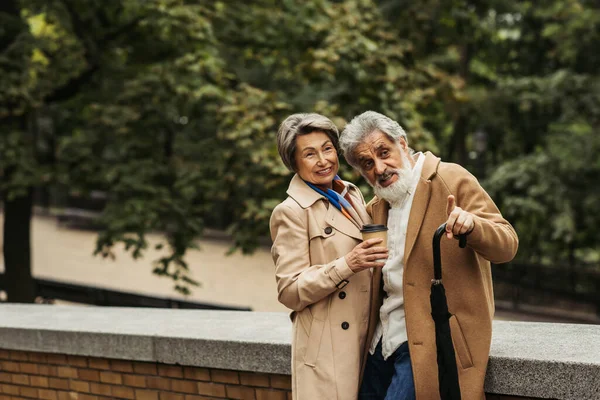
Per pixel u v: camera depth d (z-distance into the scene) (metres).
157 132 12.02
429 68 11.67
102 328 4.50
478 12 16.45
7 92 10.30
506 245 2.59
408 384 2.80
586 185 18.45
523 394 3.00
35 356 4.83
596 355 2.95
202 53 10.70
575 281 18.11
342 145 2.81
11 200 12.47
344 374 2.87
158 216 11.00
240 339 3.87
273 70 12.46
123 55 13.03
